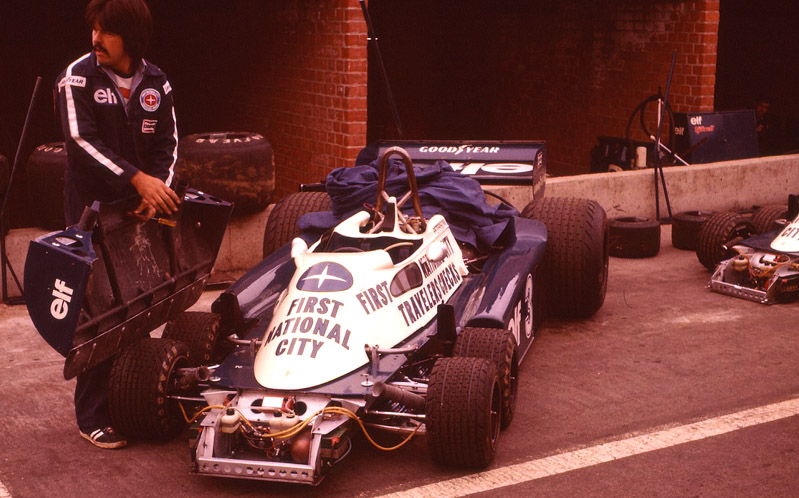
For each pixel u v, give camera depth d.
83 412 4.62
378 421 4.62
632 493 4.14
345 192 6.10
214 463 4.04
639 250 8.54
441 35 16.17
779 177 10.71
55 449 4.59
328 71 9.66
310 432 4.05
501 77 15.07
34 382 5.45
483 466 4.34
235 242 7.97
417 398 4.25
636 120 12.30
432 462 4.47
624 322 6.66
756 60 15.97
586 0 13.01
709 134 11.21
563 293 6.46
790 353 6.00
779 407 5.12
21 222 12.12
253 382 4.25
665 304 7.11
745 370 5.70
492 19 15.14
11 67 13.88
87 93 4.34
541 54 14.09
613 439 4.71
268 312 5.07
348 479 4.28
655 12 11.80
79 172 4.44
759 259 7.23
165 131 4.62
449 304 4.93
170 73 13.72
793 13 15.17
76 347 3.96
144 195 4.30
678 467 4.40
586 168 13.34
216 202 5.15
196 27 12.84
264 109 11.16
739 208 10.51
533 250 5.88
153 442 4.67
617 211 9.68
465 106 16.06
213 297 7.22
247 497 4.12
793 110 15.36
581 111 13.36
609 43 12.66
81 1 14.28
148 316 4.59
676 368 5.73
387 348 4.50
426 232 5.20
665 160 11.26
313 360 4.23
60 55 14.24
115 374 4.47
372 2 15.49
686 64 11.41
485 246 6.04
